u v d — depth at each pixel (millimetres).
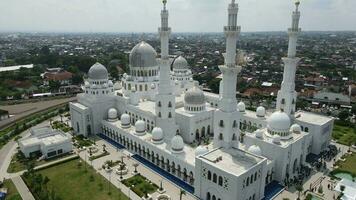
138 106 138250
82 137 138875
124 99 142375
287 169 101375
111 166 109500
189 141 126625
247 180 80812
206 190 86750
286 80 119375
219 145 98750
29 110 182500
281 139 102375
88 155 119062
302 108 182000
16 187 94812
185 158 99812
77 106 143250
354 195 86875
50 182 97750
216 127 98500
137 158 116938
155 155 110375
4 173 104250
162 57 116125
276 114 105000
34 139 124625
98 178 100562
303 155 110438
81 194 90750
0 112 165250
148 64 145000
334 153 120062
